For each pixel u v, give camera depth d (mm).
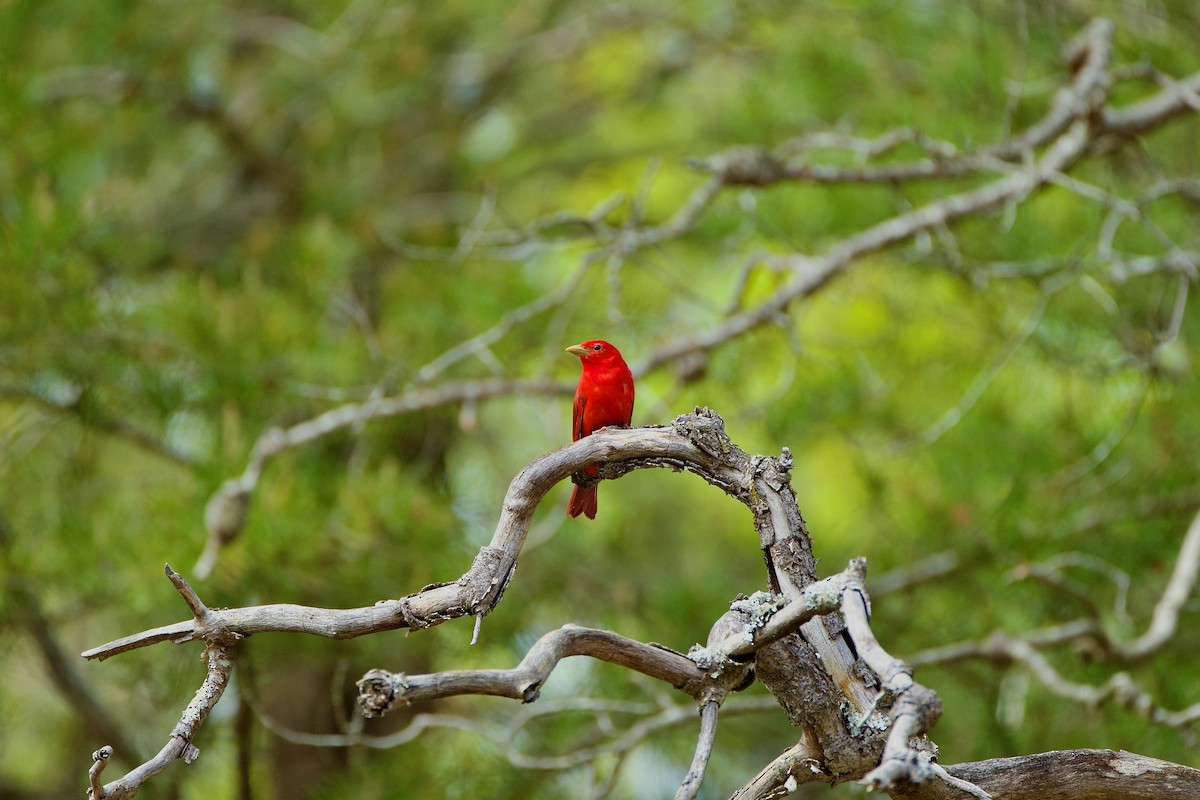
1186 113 10047
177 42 13953
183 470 11023
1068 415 11469
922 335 13164
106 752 3930
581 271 10273
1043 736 10352
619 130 19000
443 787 10469
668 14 15805
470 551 10234
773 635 4527
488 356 10078
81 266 10031
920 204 12062
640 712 9828
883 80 12656
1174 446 10930
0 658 10445
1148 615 10883
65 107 13148
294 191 15367
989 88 11383
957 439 11633
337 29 16047
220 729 10680
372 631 4445
